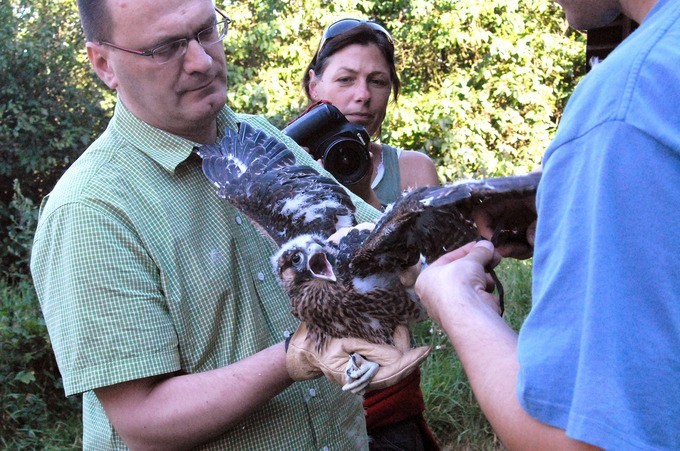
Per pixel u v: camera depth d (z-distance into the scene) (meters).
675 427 1.16
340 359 1.94
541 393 1.25
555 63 12.53
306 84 3.67
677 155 1.17
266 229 2.19
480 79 12.35
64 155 9.33
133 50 2.08
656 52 1.21
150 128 2.19
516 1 12.19
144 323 2.02
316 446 2.23
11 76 8.94
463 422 4.59
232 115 2.52
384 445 2.87
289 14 12.18
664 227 1.17
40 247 2.12
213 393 2.00
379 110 3.42
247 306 2.19
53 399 5.24
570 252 1.24
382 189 3.37
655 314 1.17
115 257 2.02
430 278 1.60
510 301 5.18
